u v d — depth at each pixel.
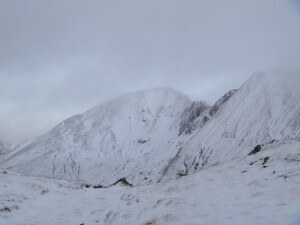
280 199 16.56
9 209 22.34
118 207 23.45
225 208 16.70
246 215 14.95
